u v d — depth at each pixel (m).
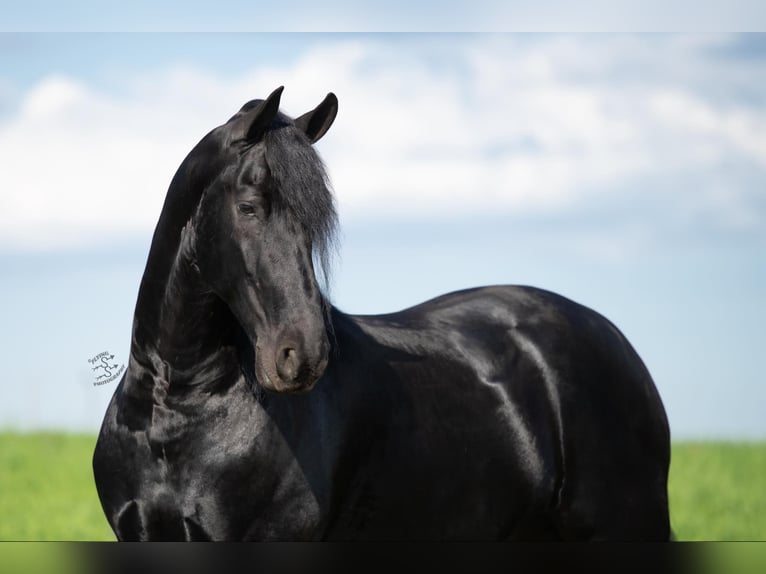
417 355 8.38
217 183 6.99
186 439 7.31
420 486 8.04
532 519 8.73
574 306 9.42
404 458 7.97
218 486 7.25
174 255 7.33
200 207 7.11
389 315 8.92
